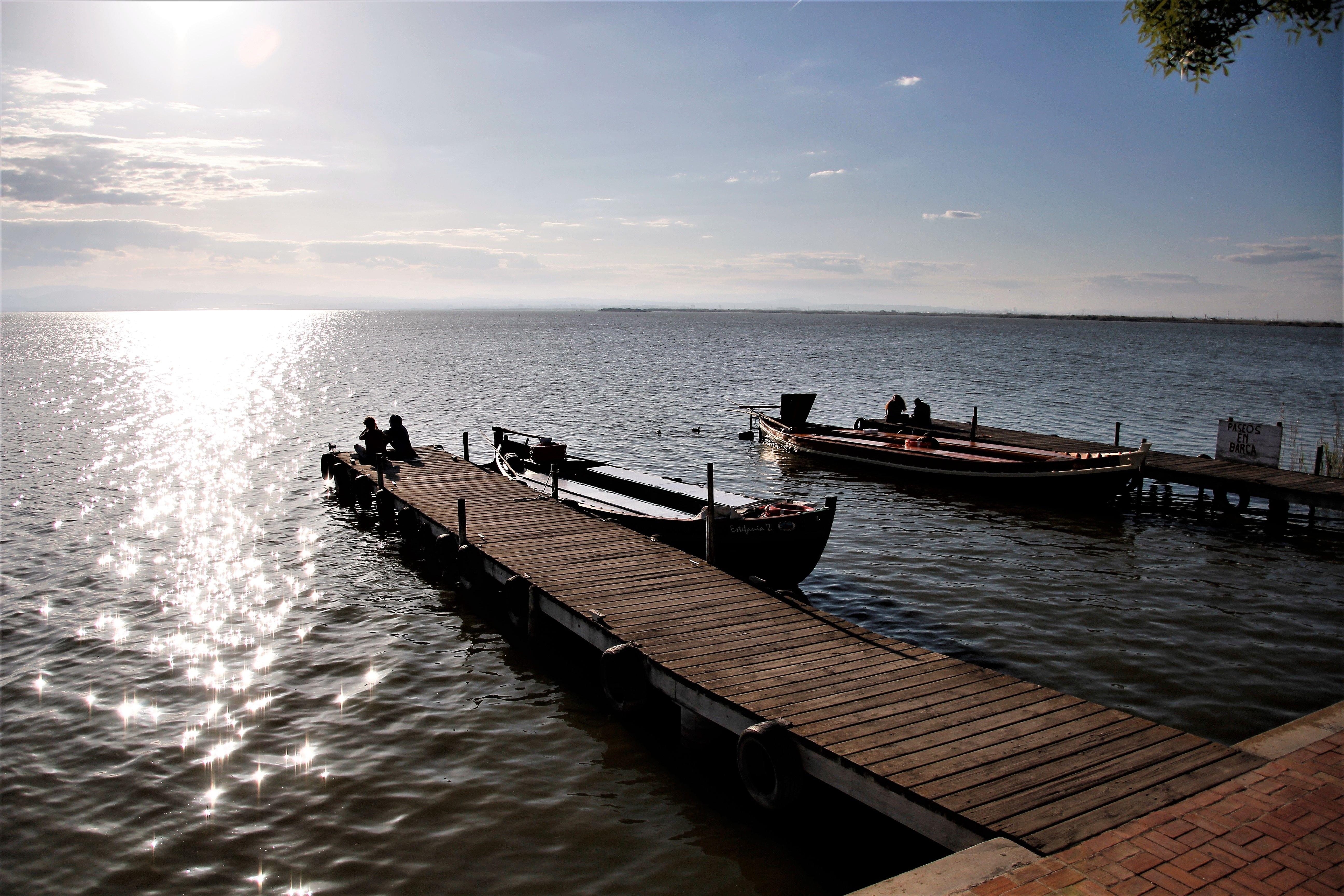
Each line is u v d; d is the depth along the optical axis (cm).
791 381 6116
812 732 798
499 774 960
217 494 2452
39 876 793
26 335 15088
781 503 1625
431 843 835
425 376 6419
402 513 1911
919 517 2139
